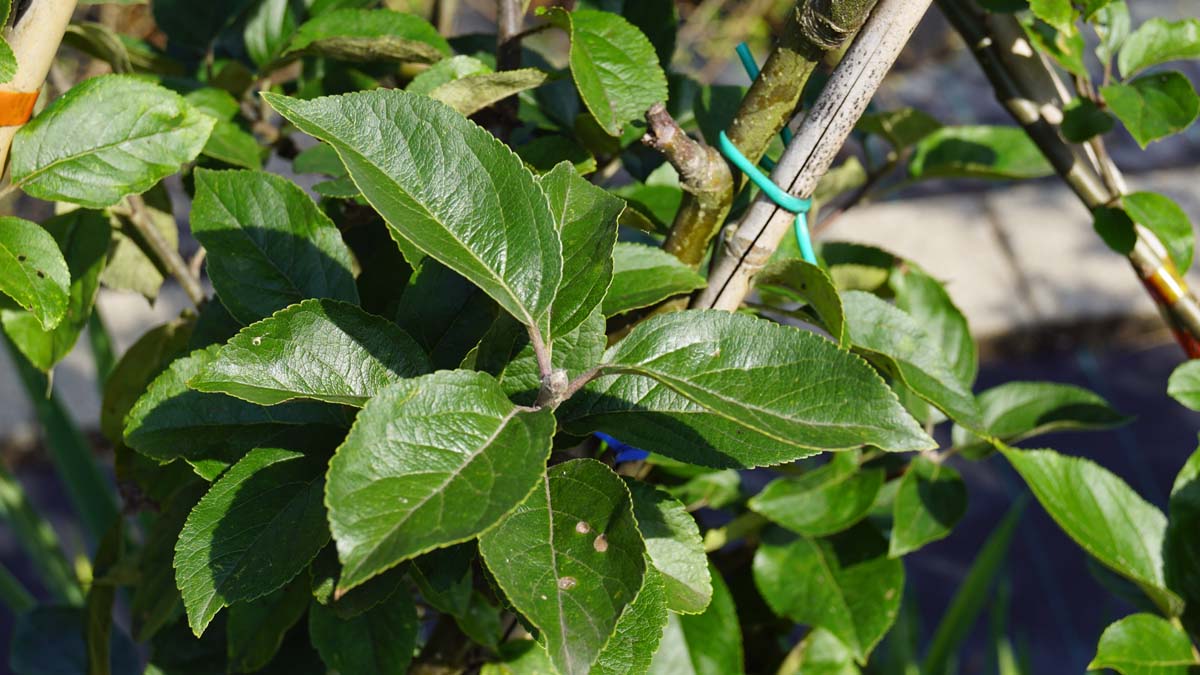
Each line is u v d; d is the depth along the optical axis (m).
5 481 1.23
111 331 2.07
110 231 0.67
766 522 0.72
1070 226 2.37
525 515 0.45
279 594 0.64
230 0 0.75
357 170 0.45
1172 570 0.64
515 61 0.64
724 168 0.54
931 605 1.79
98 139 0.54
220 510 0.49
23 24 0.52
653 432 0.50
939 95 2.63
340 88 0.72
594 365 0.51
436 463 0.43
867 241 2.31
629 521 0.44
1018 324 2.19
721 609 0.68
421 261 0.53
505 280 0.46
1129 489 0.64
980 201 2.42
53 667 0.86
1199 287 2.22
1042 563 1.86
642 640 0.47
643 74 0.56
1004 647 1.17
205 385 0.47
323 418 0.51
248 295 0.55
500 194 0.46
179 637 0.70
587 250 0.48
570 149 0.64
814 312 0.60
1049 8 0.59
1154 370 2.17
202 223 0.55
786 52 0.52
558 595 0.43
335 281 0.55
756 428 0.45
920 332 0.60
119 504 1.45
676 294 0.55
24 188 0.53
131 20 1.79
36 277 0.52
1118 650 0.62
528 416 0.45
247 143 0.65
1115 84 0.65
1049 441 2.04
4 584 1.25
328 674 0.69
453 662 0.66
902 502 0.70
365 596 0.50
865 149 0.82
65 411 1.15
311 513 0.49
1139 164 2.48
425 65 0.70
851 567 0.71
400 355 0.50
